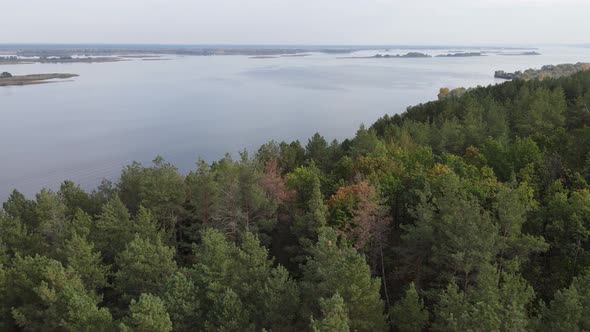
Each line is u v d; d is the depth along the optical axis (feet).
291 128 491.31
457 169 179.83
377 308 102.32
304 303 111.04
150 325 96.89
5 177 338.54
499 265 126.00
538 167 176.96
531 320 93.50
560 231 133.28
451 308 95.04
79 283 125.80
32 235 162.61
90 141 442.50
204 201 173.88
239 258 122.52
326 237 117.50
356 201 153.79
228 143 431.84
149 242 146.00
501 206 124.98
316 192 154.51
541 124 227.40
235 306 104.63
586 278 100.94
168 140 445.37
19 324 123.95
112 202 165.07
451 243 116.98
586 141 183.21
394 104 640.99
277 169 222.07
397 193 165.78
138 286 132.05
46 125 520.01
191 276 123.75
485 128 248.11
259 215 170.50
